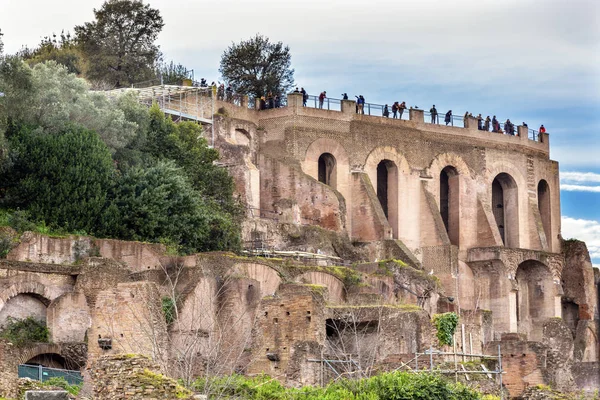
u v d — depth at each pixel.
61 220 87.31
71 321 74.94
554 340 106.94
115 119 96.56
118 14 137.12
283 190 112.69
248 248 99.12
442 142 124.69
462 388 59.34
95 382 48.53
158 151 100.06
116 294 66.12
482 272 119.19
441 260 117.25
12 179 88.44
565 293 127.56
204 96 113.12
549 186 133.50
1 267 76.38
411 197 121.19
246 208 106.38
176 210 92.38
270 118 116.69
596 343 124.81
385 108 122.19
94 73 131.88
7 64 92.50
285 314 70.19
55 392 43.69
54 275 78.00
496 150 128.50
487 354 77.62
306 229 106.06
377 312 72.56
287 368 66.69
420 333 73.06
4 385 55.97
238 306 77.50
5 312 75.56
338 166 117.06
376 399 57.06
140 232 89.44
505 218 130.00
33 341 73.00
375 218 114.62
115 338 65.50
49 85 94.12
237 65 138.12
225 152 110.25
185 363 60.12
